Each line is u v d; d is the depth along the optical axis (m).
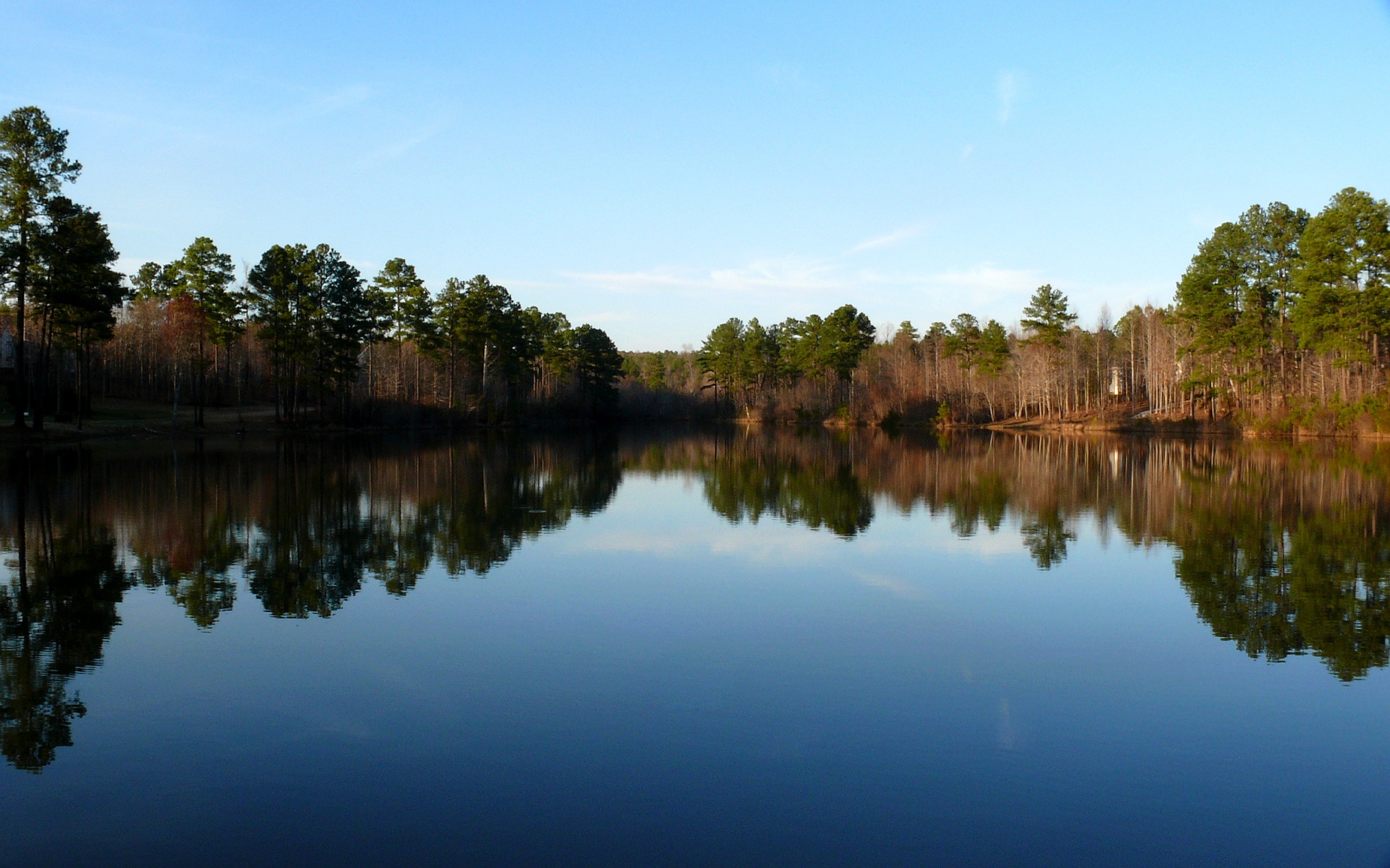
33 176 39.84
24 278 40.59
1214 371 71.94
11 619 12.63
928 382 101.25
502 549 18.64
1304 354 64.44
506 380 88.62
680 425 104.81
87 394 57.47
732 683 10.33
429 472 35.75
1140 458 47.12
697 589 15.07
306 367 61.91
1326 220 58.47
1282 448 53.41
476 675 10.50
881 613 13.66
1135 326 98.50
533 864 6.36
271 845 6.59
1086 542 20.11
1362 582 16.00
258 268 57.12
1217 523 23.05
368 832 6.79
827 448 58.34
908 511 25.45
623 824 6.97
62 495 25.38
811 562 17.69
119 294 45.56
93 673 10.41
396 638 11.93
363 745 8.42
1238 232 67.62
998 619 13.37
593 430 88.38
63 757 8.11
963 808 7.35
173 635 11.93
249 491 27.28
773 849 6.62
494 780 7.71
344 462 39.03
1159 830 7.05
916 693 10.09
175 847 6.55
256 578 15.37
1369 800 7.60
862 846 6.70
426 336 73.56
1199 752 8.58
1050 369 88.44
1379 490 30.31
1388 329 56.31
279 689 9.93
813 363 111.69
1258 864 6.55
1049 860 6.55
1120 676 10.77
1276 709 9.72
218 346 67.69
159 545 18.20
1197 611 13.90
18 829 6.80
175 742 8.47
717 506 26.27
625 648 11.63
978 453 52.09
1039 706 9.74
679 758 8.24
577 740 8.59
